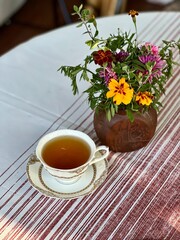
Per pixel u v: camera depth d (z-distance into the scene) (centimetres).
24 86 78
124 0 123
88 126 71
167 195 60
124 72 55
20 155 66
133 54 58
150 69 54
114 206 59
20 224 57
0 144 67
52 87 78
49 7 182
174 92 77
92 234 55
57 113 73
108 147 64
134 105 58
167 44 63
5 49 161
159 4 186
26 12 179
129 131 62
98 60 55
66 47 85
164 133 69
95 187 60
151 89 61
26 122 71
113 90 54
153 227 56
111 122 61
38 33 169
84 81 79
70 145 61
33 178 60
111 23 90
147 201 59
